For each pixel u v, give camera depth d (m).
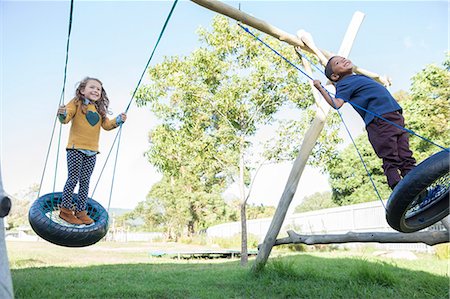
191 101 10.55
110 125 4.51
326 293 5.33
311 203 51.66
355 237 5.98
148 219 36.97
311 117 10.59
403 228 3.75
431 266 7.93
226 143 10.80
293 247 16.62
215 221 32.34
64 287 5.71
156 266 9.21
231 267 8.77
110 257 13.28
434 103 15.69
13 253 12.38
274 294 5.50
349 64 4.29
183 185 31.98
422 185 3.07
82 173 4.39
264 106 10.76
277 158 10.82
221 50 10.58
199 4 5.28
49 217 4.20
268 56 10.52
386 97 3.66
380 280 5.91
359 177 23.53
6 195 2.91
